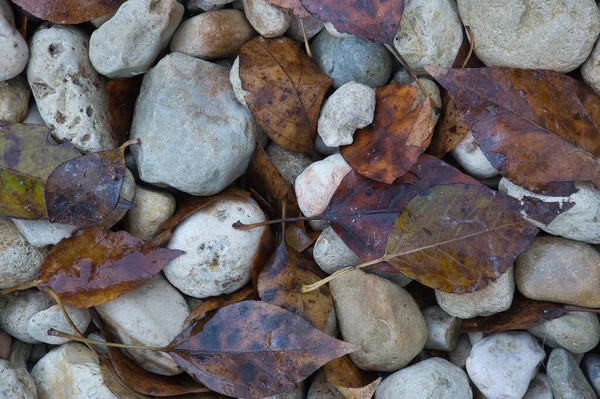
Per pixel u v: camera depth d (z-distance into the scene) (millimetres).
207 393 566
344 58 569
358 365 564
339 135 554
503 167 542
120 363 555
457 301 562
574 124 540
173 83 562
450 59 562
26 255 565
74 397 558
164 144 557
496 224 541
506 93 539
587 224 545
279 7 557
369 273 565
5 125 558
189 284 562
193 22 569
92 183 550
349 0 545
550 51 544
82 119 562
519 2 539
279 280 554
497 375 555
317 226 575
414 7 557
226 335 546
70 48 568
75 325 557
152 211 564
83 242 554
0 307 574
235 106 570
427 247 543
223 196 567
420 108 545
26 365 584
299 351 541
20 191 553
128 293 562
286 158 581
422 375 553
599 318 569
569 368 552
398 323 559
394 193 551
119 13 556
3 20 557
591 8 538
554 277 554
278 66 563
